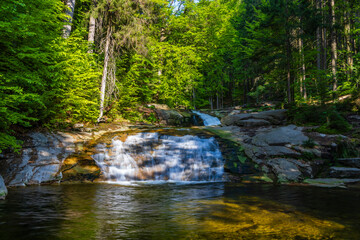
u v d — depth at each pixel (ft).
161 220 15.80
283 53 62.69
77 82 39.32
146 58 55.72
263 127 47.73
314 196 23.11
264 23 65.31
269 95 109.40
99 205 19.63
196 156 37.11
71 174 30.55
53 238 12.58
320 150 35.04
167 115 62.80
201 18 84.74
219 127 50.57
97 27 50.01
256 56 66.69
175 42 85.71
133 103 55.83
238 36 114.21
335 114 43.75
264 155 35.94
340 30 72.02
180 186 28.73
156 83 72.84
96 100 44.14
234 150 38.47
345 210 18.10
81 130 41.52
